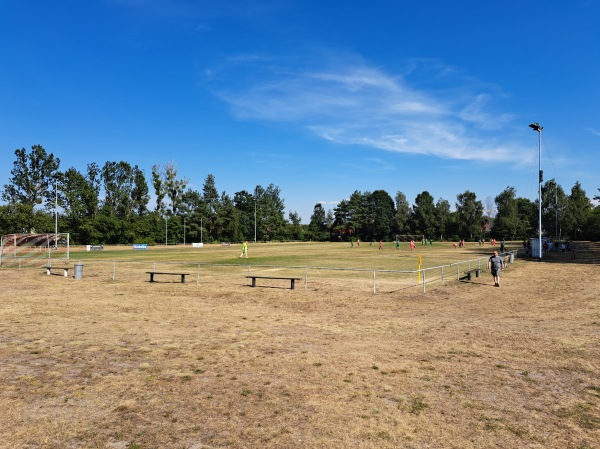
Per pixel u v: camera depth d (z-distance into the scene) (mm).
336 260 47406
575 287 23406
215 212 134375
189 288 23906
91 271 34281
